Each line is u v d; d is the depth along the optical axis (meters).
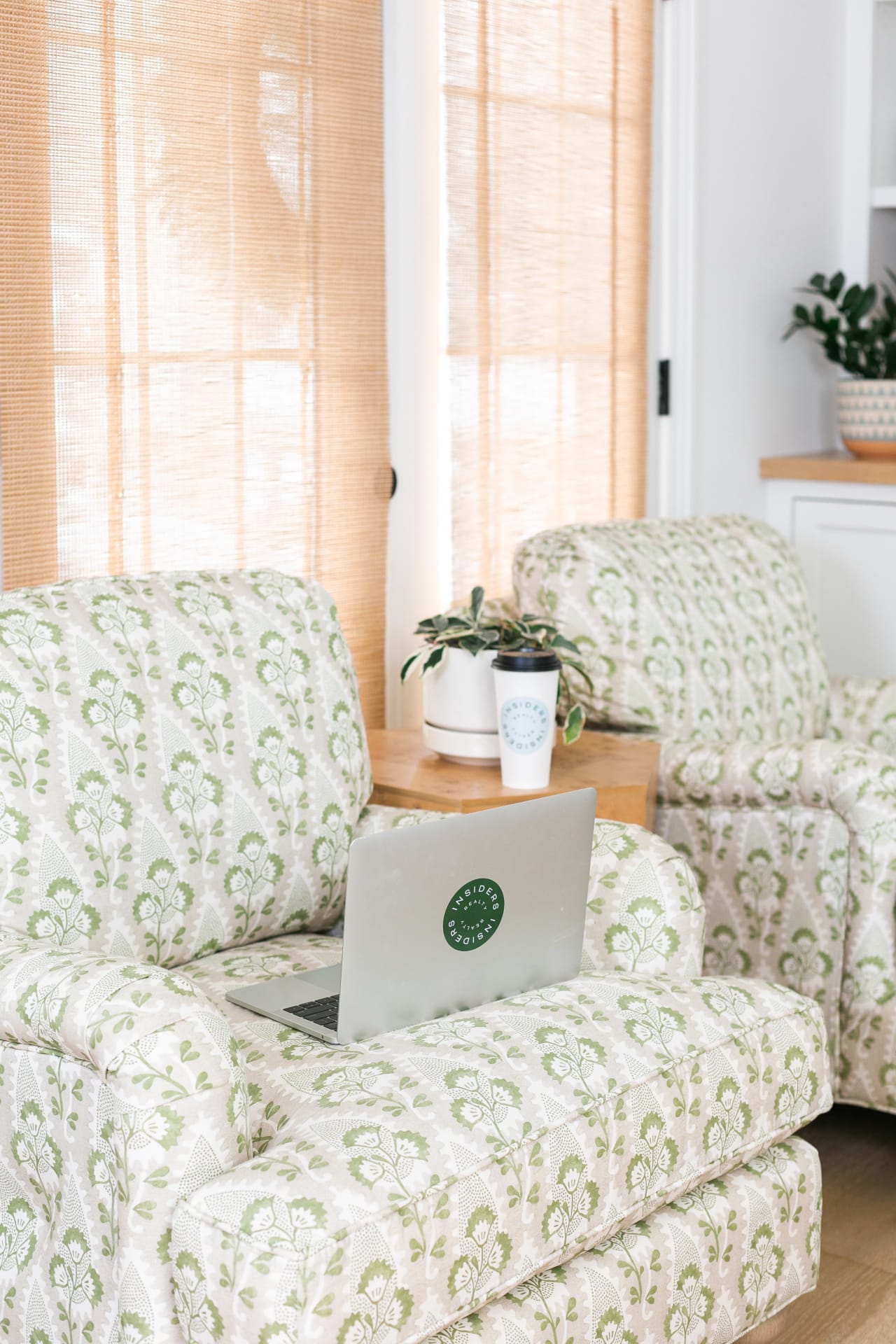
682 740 2.45
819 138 3.58
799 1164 1.64
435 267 2.64
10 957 1.38
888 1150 2.40
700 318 3.22
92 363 2.08
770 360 3.50
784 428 3.59
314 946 1.88
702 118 3.16
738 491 3.42
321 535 2.46
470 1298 1.26
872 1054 2.24
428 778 2.12
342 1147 1.25
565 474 2.95
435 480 2.70
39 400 2.02
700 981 1.64
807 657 2.78
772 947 2.33
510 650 2.12
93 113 2.04
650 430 3.20
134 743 1.71
